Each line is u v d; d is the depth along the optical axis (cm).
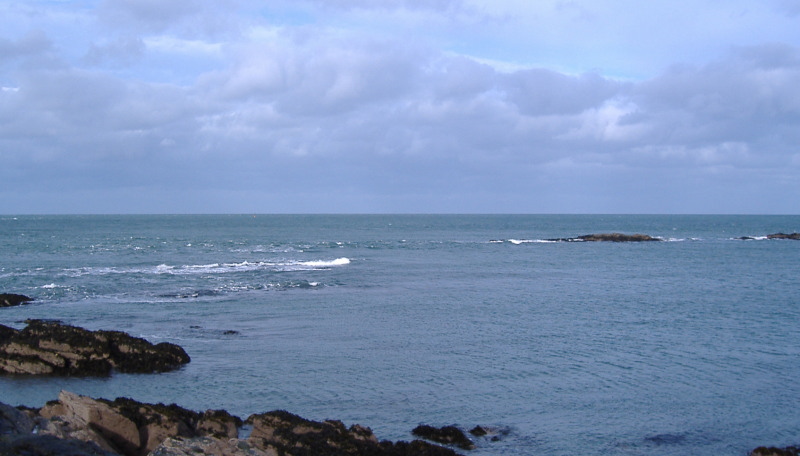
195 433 1537
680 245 10125
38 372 2170
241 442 1359
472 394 2022
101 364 2228
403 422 1773
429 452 1495
